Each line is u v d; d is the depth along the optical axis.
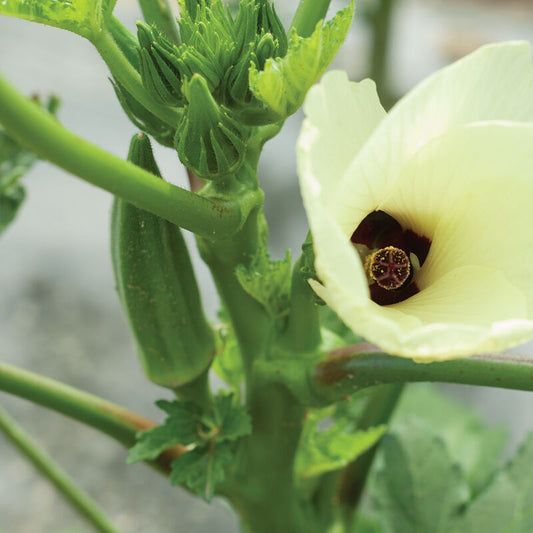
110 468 1.13
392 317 0.34
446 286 0.36
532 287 0.35
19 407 1.20
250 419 0.41
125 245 0.41
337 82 0.34
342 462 0.44
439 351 0.33
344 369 0.40
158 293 0.41
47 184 1.53
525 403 1.14
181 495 1.10
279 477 0.44
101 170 0.35
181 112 0.38
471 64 0.34
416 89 0.33
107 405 0.44
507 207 0.35
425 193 0.36
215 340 0.43
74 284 1.35
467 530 0.48
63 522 1.07
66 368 1.22
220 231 0.37
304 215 1.38
